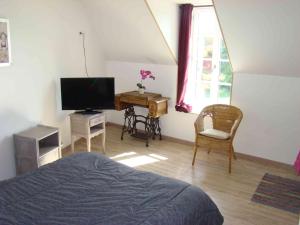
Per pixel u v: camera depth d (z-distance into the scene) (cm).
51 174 230
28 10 348
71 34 429
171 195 202
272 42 334
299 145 384
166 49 436
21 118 355
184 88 454
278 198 321
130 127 523
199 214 197
